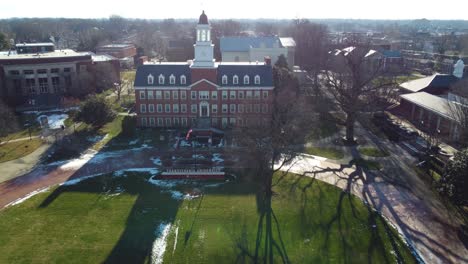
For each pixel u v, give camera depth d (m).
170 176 55.78
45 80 105.12
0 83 98.38
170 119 79.75
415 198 49.59
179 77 77.56
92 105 73.94
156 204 48.25
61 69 106.25
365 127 79.75
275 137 51.88
